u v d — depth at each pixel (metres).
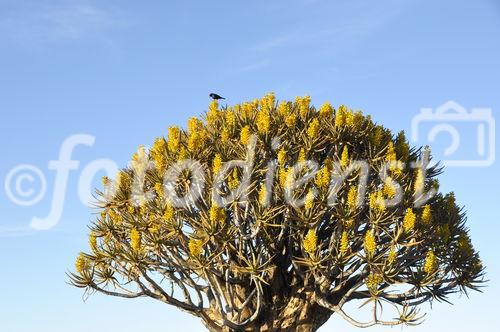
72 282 19.05
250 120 19.78
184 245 18.41
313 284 19.52
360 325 17.80
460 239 19.34
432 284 18.73
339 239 18.33
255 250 19.42
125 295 19.34
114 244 19.53
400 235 17.17
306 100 20.12
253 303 19.92
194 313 19.58
